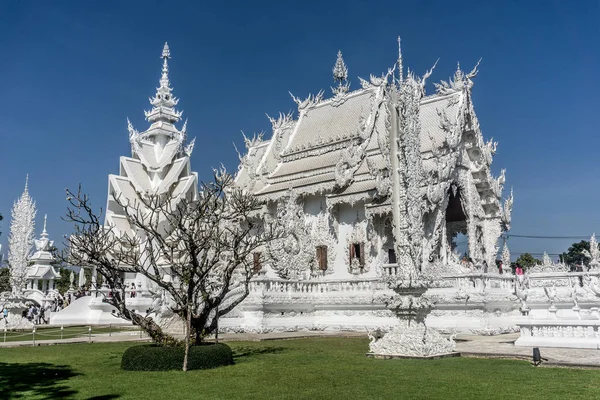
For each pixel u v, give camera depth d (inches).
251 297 1224.2
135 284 1675.7
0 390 483.5
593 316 887.1
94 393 466.6
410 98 806.5
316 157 1796.3
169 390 477.1
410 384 490.9
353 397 437.1
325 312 1330.0
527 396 429.7
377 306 1249.4
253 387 486.9
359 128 1678.2
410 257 742.5
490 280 1202.0
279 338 1035.9
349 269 1550.2
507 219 1620.3
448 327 1145.4
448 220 1782.7
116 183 1966.0
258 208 1756.9
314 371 579.5
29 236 2218.3
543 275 1337.4
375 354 705.6
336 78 1909.4
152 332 666.2
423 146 1512.1
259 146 2068.2
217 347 636.1
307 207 1710.1
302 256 1576.0
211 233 709.9
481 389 462.0
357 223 1567.4
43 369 612.7
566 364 596.7
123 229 1868.8
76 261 773.3
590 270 1402.6
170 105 2237.9
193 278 642.8
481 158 1572.3
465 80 1545.3
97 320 1549.0
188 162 2091.5
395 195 796.0
